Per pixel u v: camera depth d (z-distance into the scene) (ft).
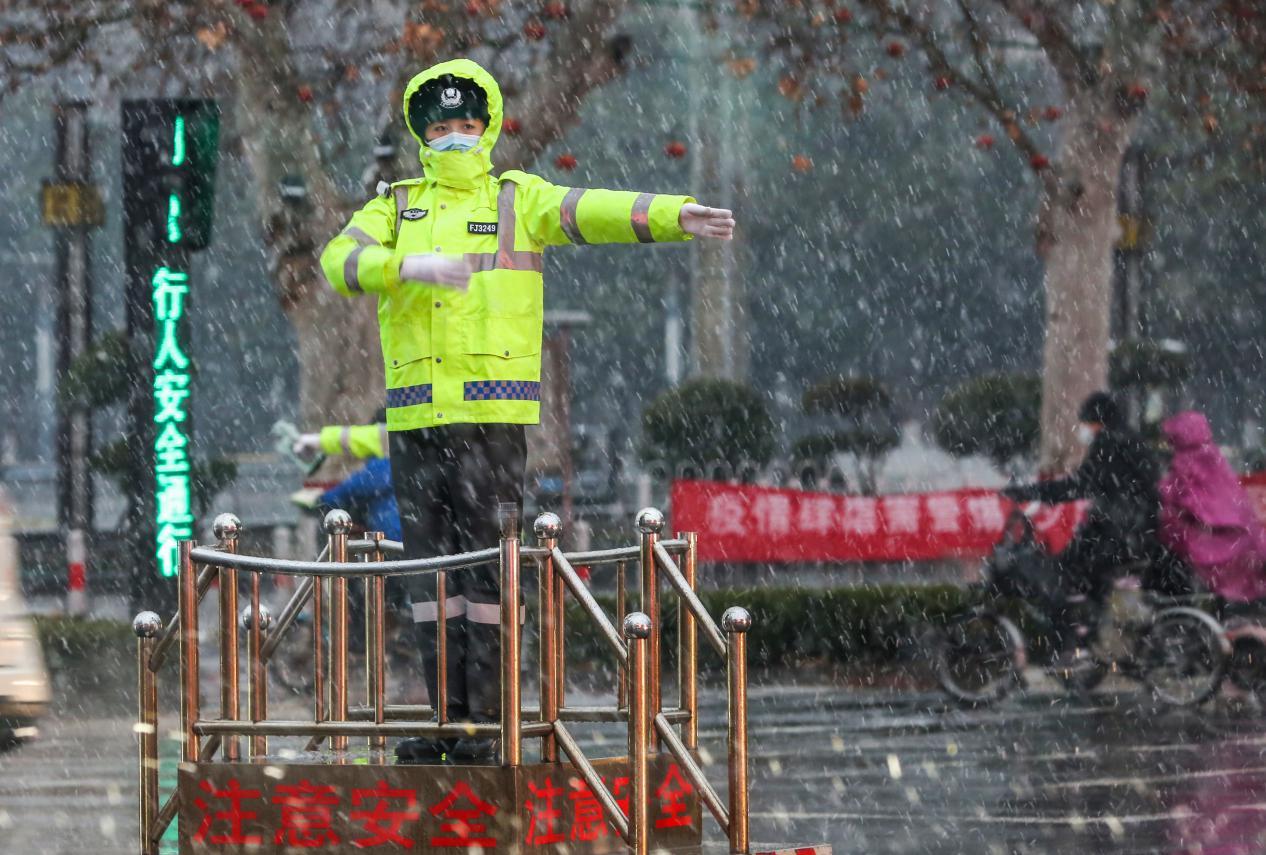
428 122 59.11
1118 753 97.76
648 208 56.49
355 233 59.16
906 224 445.78
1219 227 387.34
